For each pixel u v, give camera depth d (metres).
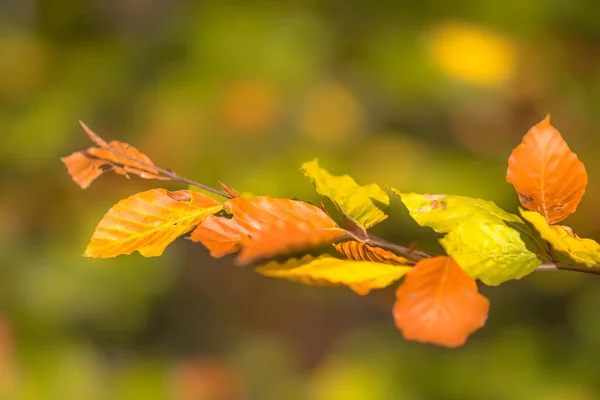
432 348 2.80
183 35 2.90
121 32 3.13
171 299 3.46
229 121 2.71
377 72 2.93
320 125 2.78
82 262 2.82
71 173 1.06
